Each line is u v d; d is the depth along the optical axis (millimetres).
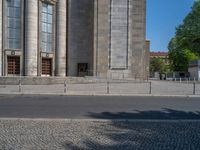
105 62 44656
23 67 41625
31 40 41344
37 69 42719
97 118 11883
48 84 32031
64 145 7297
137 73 46000
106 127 9758
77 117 12078
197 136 8555
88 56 47906
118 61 44938
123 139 8047
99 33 44594
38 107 14984
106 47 44656
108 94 22594
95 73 44688
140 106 16016
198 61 66500
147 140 7980
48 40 44594
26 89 25719
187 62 77250
